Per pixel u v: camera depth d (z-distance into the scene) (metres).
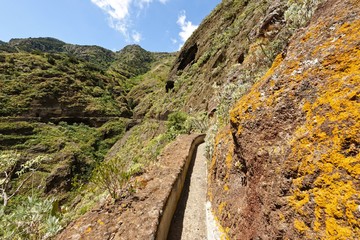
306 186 1.69
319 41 2.37
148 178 6.22
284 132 2.22
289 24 4.58
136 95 97.12
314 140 1.77
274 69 3.05
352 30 2.06
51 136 52.47
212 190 4.85
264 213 2.12
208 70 35.38
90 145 55.44
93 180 5.10
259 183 2.38
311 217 1.58
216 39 43.66
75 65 102.69
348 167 1.43
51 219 3.69
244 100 3.12
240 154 3.16
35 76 72.75
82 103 73.25
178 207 6.20
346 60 1.90
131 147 44.66
